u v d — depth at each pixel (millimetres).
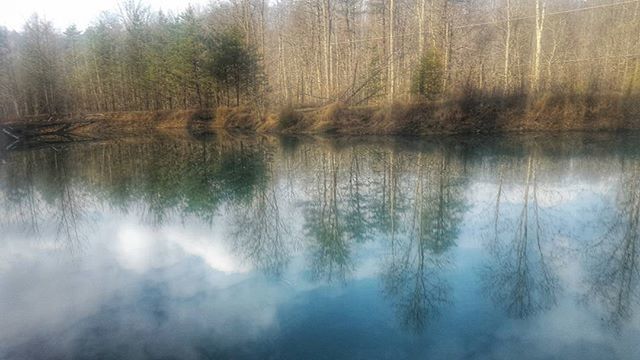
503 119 23547
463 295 6219
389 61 27438
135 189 14984
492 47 35031
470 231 9195
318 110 28672
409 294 6188
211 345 4977
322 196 12898
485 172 14906
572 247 8086
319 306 5910
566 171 14555
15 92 40219
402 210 11039
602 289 6324
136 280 7012
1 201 13812
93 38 45594
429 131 24109
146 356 4812
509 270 7016
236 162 19438
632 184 12633
